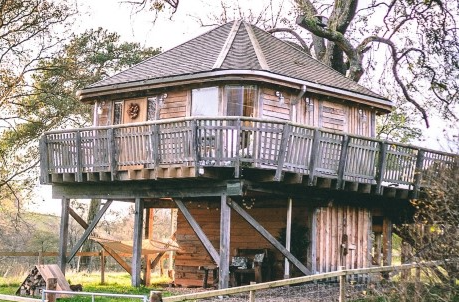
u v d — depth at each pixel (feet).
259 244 70.28
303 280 41.42
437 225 44.80
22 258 136.15
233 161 55.11
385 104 75.87
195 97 64.75
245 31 73.56
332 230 67.51
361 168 63.52
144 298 37.24
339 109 72.38
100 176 62.85
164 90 67.31
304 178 59.00
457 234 43.06
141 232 63.57
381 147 64.90
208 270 71.31
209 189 58.03
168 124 57.62
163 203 77.00
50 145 67.46
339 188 61.26
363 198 70.44
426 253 46.01
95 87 70.95
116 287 67.51
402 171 66.64
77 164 64.54
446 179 46.19
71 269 117.50
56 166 66.80
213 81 62.64
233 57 65.05
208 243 57.82
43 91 101.86
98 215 67.46
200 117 55.36
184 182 60.03
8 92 96.68
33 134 105.29
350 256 69.31
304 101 67.92
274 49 73.36
